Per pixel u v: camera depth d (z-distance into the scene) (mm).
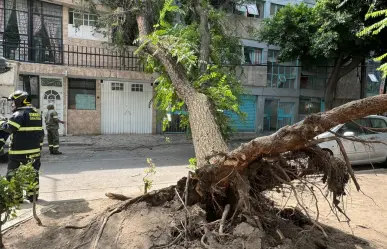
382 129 2867
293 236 3436
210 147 4031
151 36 6203
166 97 6312
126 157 10242
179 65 6035
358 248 3590
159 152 11453
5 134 4805
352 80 20875
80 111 14586
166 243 3217
